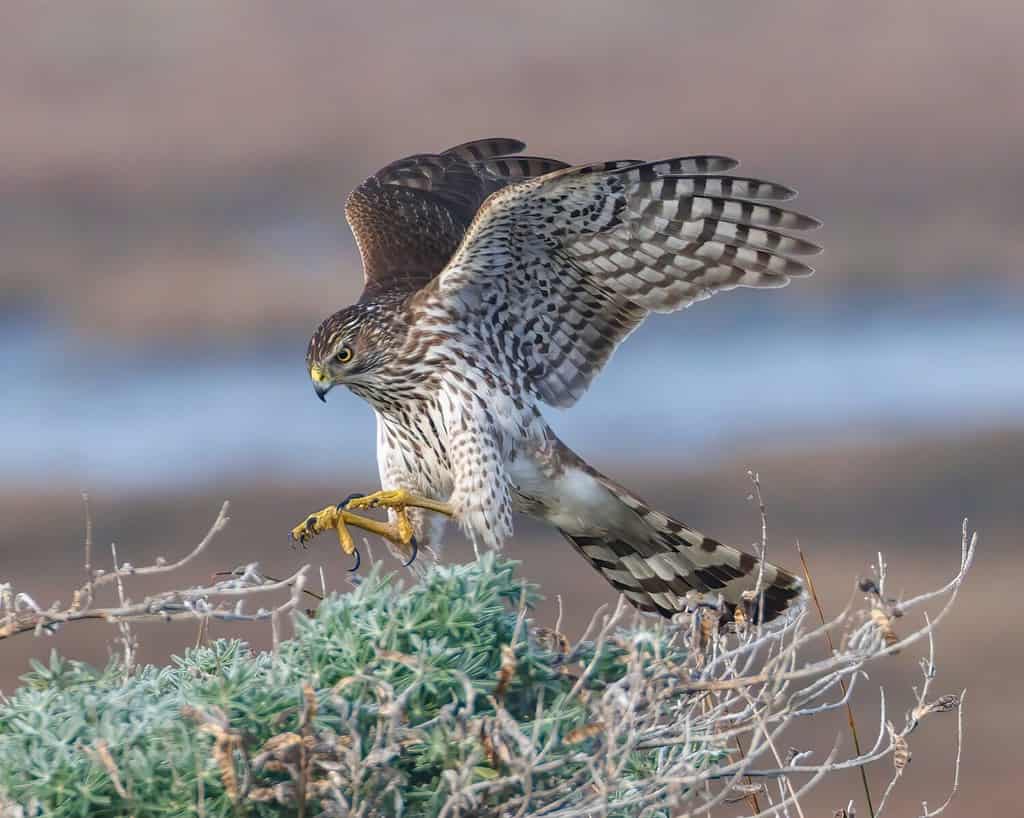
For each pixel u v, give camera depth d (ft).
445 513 27.50
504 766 16.66
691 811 17.42
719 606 21.13
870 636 19.34
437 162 33.45
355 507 26.86
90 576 19.22
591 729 16.78
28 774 16.42
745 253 27.61
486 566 18.31
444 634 17.76
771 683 20.33
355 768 16.02
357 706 16.49
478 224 26.78
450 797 16.28
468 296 28.12
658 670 18.10
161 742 16.69
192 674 18.90
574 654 18.42
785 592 28.04
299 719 16.53
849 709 20.57
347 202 32.27
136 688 17.97
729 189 26.81
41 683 18.33
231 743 15.87
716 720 18.10
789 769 17.95
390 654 17.19
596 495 28.40
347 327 27.94
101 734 16.63
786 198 26.73
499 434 27.81
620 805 17.12
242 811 16.01
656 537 28.53
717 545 28.14
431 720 17.13
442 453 27.99
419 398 27.94
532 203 26.61
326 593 20.39
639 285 28.25
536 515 29.22
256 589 17.81
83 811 16.21
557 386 28.91
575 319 28.68
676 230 27.43
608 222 27.27
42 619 17.95
